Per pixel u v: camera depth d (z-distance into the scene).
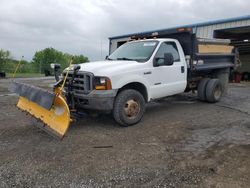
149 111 7.93
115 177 3.82
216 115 7.22
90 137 5.53
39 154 4.66
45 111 5.75
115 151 4.75
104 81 5.81
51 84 16.50
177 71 7.53
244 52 28.19
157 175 3.85
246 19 15.98
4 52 34.94
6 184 3.67
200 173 3.87
